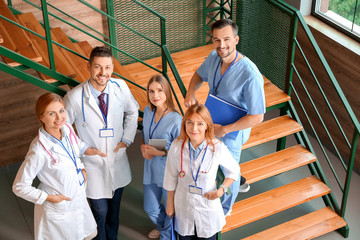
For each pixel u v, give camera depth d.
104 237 4.23
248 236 4.58
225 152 3.35
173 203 3.59
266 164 4.53
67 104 3.58
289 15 4.33
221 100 3.52
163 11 5.45
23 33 4.05
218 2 5.66
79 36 5.35
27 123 5.46
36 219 3.62
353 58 4.90
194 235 3.71
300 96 5.96
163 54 4.12
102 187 3.89
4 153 5.49
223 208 3.92
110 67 3.42
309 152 4.71
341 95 4.19
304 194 4.54
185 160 3.33
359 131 4.14
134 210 4.96
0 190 5.28
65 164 3.45
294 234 4.41
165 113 3.77
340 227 4.57
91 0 5.17
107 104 3.64
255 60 5.06
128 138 3.84
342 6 5.10
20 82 5.21
